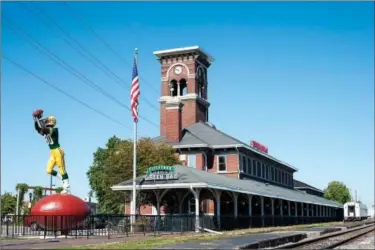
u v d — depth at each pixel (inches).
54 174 1296.8
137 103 1480.1
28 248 773.9
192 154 2269.9
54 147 1291.8
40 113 1304.1
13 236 1099.3
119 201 2210.9
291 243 1083.9
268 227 1892.2
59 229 1146.0
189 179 1477.6
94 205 3065.9
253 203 2245.3
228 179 1856.5
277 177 2970.0
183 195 1758.1
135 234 1250.6
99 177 2918.3
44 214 1152.8
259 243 919.0
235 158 2281.0
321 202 3021.7
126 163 2021.4
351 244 1120.2
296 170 3380.9
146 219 1348.4
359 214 4013.3
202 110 2672.2
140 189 1520.7
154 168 1540.4
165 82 2655.0
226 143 2284.7
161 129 2591.0
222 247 808.9
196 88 2625.5
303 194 3014.3
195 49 2586.1
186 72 2625.5
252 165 2490.2
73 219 1160.8
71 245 859.4
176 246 831.1
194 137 2330.2
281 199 2199.8
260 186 2159.2
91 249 762.2
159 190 1568.7
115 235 1204.5
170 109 2348.7
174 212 1902.1
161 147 2082.9
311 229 1644.9
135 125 1473.9
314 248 970.7
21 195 3051.2
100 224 1406.3
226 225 1592.0
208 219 1480.1
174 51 2623.0
